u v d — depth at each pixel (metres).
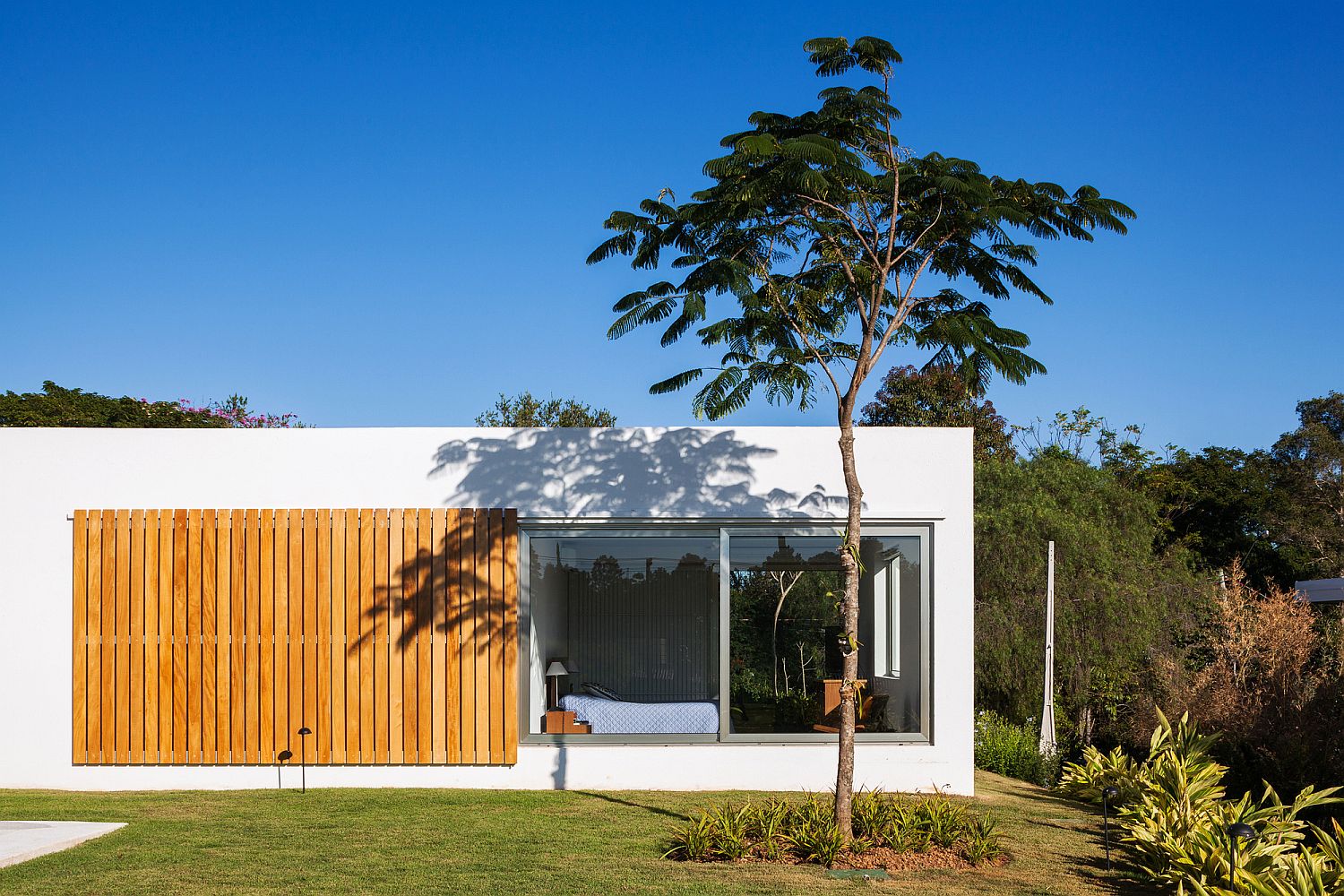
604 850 7.29
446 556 10.00
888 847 7.30
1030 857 7.31
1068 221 7.33
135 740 9.80
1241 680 11.46
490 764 9.88
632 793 9.62
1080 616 15.05
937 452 10.16
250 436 10.05
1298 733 9.79
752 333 7.63
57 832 7.61
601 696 9.99
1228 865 6.12
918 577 10.14
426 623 9.95
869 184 7.09
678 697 10.01
